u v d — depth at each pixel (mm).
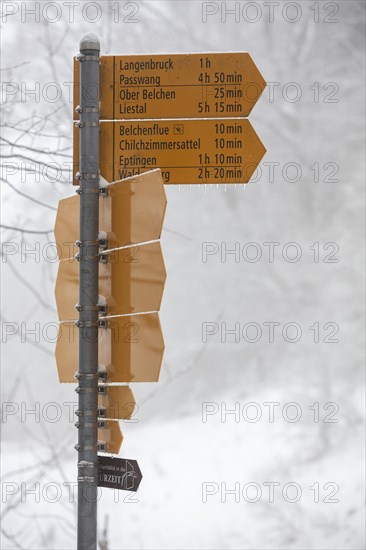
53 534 11328
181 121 4504
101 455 4207
